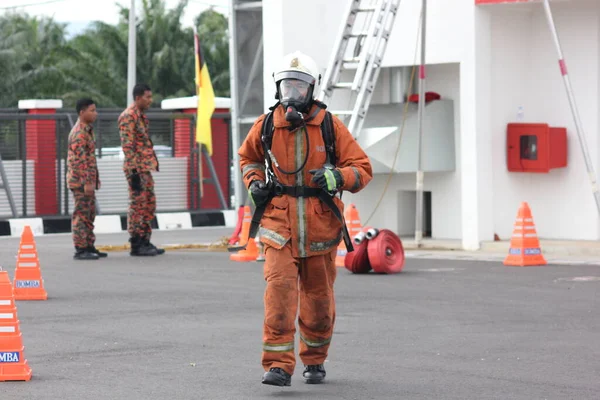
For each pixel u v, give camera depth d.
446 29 19.81
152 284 15.59
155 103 54.09
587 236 19.91
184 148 30.47
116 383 9.03
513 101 20.38
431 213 21.41
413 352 10.35
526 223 17.53
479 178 19.80
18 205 28.55
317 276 8.77
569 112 19.98
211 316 12.64
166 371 9.52
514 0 18.92
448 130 20.67
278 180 8.69
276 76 8.67
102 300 13.98
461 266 17.45
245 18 22.89
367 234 16.50
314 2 21.31
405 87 21.00
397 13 20.28
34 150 28.47
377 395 8.58
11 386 8.91
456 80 20.72
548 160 19.62
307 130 8.64
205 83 27.22
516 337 11.10
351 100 21.09
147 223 19.75
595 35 19.59
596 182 19.02
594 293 14.23
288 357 8.56
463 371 9.47
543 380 9.09
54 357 10.19
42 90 53.91
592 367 9.61
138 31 54.94
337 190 8.54
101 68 54.50
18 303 13.76
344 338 11.10
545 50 20.22
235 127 23.17
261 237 8.67
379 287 15.01
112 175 29.30
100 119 29.50
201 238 25.00
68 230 28.08
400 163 20.42
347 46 20.61
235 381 9.10
